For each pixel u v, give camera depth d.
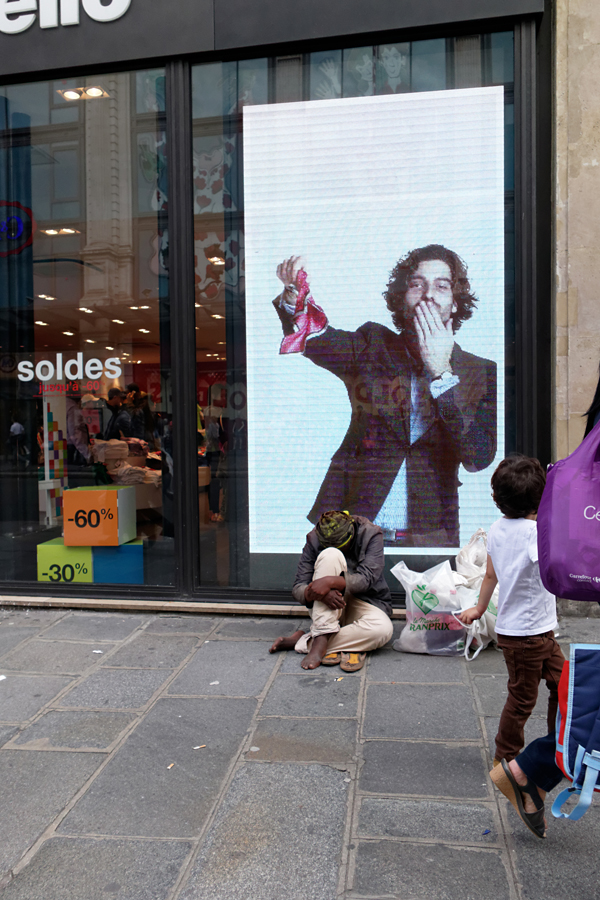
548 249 4.96
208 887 2.19
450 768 2.89
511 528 2.59
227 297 5.30
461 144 4.97
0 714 3.50
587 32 4.71
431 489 5.12
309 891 2.15
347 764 2.94
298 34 4.98
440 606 4.27
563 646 4.31
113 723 3.37
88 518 5.54
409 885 2.17
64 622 5.09
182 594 5.36
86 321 5.55
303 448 5.26
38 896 2.16
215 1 5.07
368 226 5.12
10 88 5.59
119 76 5.38
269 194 5.22
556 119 4.80
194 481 5.35
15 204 5.62
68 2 5.29
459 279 5.02
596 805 2.64
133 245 5.43
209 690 3.77
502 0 4.71
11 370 5.69
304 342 5.23
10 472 5.68
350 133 5.09
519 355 4.93
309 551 4.45
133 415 5.47
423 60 4.97
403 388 5.12
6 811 2.64
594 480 2.00
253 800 2.67
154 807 2.64
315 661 4.08
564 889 2.15
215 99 5.25
